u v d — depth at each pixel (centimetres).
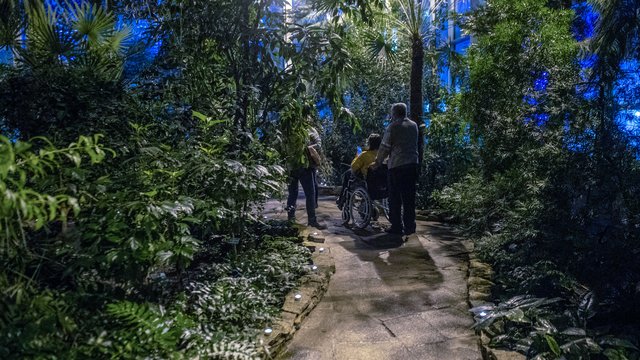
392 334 352
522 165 498
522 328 327
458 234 664
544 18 573
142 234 280
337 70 512
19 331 219
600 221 396
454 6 1058
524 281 375
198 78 514
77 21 479
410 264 524
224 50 520
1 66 425
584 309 324
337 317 383
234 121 520
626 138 400
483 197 589
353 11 550
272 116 549
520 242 455
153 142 412
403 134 628
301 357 317
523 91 543
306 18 597
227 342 290
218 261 464
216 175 374
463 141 846
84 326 252
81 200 287
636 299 342
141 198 306
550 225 406
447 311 393
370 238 647
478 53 642
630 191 375
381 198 696
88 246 286
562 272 368
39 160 229
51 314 238
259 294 366
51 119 407
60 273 295
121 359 244
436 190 830
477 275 462
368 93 1153
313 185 700
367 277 482
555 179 414
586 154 400
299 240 578
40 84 405
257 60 534
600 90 443
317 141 686
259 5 513
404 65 1098
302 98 531
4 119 408
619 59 453
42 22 443
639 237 354
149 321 256
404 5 898
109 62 481
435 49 1009
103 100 421
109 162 374
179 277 349
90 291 283
